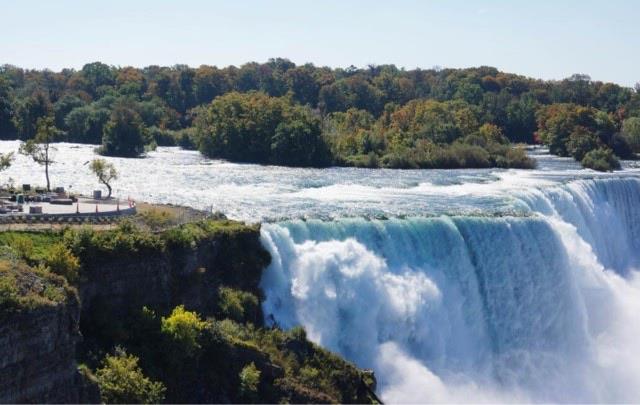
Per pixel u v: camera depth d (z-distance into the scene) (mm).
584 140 177125
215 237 64625
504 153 161625
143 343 53500
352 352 68188
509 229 80188
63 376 44969
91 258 54031
